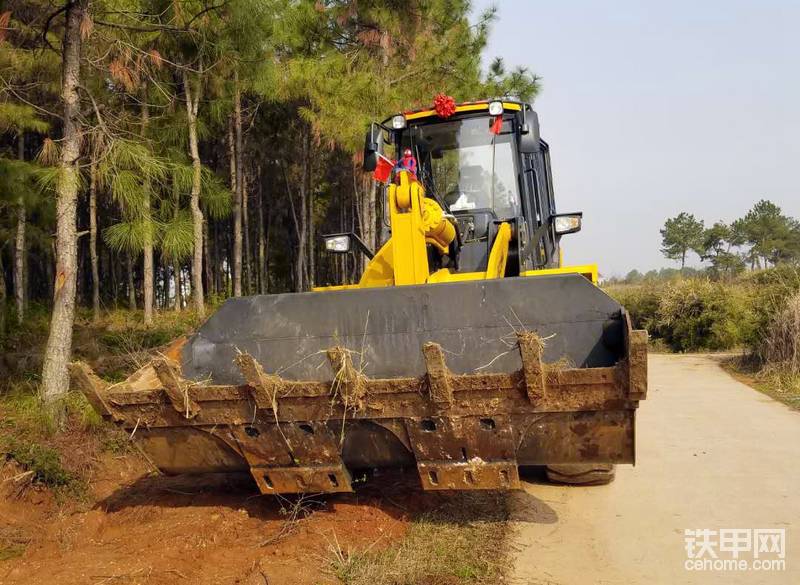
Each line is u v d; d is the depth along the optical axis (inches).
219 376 187.0
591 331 172.7
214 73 454.0
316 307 186.4
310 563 158.4
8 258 906.1
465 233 257.0
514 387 157.2
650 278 999.6
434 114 268.7
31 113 456.4
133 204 274.1
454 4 615.2
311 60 565.3
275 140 906.7
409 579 152.0
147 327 547.8
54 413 254.1
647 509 204.8
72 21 269.4
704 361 571.5
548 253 302.2
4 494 207.2
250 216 1221.7
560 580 156.6
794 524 190.2
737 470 243.4
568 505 209.3
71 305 264.4
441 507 199.8
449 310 179.8
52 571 159.9
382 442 174.1
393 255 210.5
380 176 257.3
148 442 181.0
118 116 308.0
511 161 266.1
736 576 159.0
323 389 164.2
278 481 177.5
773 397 388.2
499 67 643.5
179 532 181.0
